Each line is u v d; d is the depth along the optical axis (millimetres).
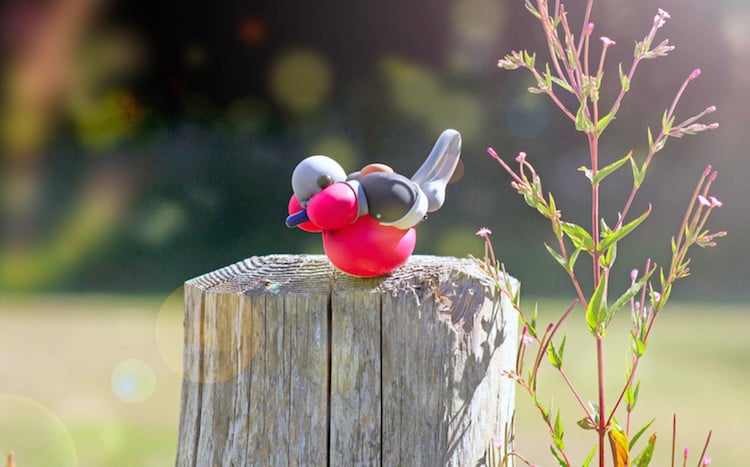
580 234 2703
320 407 2666
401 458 2660
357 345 2660
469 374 2736
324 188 2703
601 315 2660
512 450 2988
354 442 2658
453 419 2701
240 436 2707
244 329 2697
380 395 2658
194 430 2832
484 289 2791
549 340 2713
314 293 2676
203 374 2807
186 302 2932
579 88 2709
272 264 3082
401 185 2674
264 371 2686
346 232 2709
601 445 2762
